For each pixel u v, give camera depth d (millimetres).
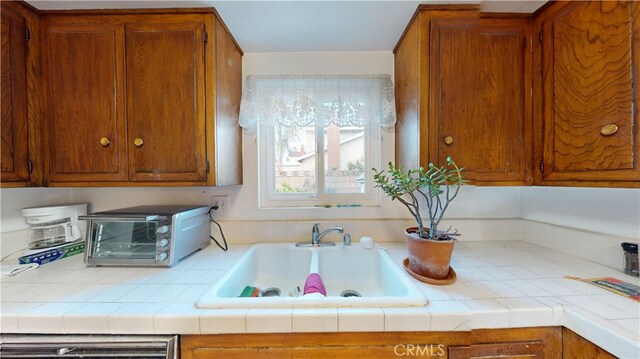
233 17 1143
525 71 1061
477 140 1068
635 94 740
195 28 1087
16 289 844
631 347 555
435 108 1068
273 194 1504
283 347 714
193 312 709
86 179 1103
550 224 1256
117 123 1096
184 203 1432
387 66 1438
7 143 996
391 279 1049
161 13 1088
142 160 1102
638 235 929
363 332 711
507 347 717
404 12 1113
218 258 1172
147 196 1425
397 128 1394
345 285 1289
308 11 1106
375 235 1422
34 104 1071
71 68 1088
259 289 1197
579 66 883
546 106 999
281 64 1443
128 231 1078
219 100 1147
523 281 879
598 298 753
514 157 1066
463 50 1065
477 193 1431
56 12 1080
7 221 1151
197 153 1103
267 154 1502
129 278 938
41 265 1071
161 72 1092
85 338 700
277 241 1413
